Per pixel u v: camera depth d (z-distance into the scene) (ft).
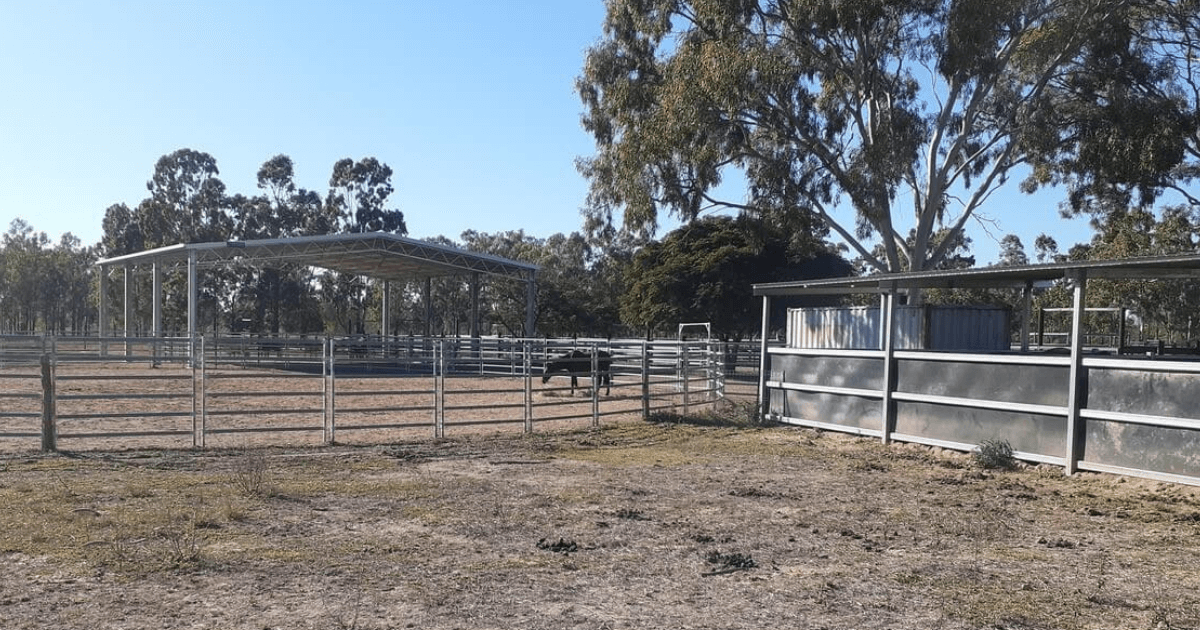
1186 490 32.94
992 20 78.48
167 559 22.20
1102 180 93.50
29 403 62.39
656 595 19.95
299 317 253.85
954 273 43.65
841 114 91.71
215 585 20.10
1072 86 93.04
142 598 19.07
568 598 19.62
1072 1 82.53
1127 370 35.81
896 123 86.28
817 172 90.94
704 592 20.24
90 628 17.15
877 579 21.54
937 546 25.21
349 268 161.68
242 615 17.99
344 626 17.38
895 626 17.99
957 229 95.55
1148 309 118.73
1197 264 35.01
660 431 53.78
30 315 288.71
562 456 43.29
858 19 80.38
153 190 257.96
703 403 64.18
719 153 88.02
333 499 30.89
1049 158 92.38
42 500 29.73
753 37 84.23
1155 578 21.97
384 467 38.88
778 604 19.38
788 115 87.45
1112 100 86.28
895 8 81.10
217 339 45.32
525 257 231.71
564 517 28.40
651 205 93.45
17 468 37.11
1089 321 121.39
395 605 18.84
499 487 33.88
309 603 18.86
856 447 46.68
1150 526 28.17
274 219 265.95
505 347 110.93
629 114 94.12
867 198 85.97
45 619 17.63
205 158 260.21
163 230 254.27
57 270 280.72
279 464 39.29
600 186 102.83
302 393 46.37
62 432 48.39
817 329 65.77
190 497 30.73
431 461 41.01
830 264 145.69
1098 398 36.99
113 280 264.11
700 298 140.87
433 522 27.37
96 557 22.34
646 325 154.10
